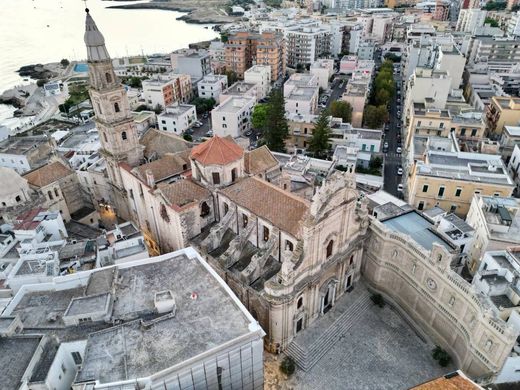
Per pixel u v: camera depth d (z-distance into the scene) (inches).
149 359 1754.4
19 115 7175.2
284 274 2148.1
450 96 5477.4
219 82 6909.5
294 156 4338.1
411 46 6628.9
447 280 2285.9
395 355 2400.3
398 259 2615.7
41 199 3230.8
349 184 2335.1
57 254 2485.2
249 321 1934.1
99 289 2107.5
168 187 2768.2
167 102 6555.1
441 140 4060.0
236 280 2386.8
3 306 2206.0
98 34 2881.4
